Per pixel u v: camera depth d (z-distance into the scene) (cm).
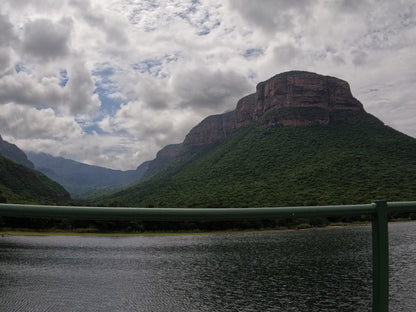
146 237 6525
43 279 3247
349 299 2777
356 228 7300
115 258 4412
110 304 2547
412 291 2855
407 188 10100
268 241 5838
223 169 15212
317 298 2820
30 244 5281
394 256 4262
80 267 3831
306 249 4984
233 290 3058
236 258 4472
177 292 2967
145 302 2628
